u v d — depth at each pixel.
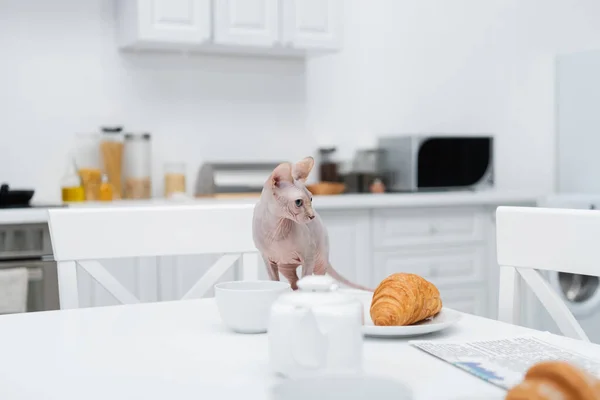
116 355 0.89
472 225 3.37
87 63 3.22
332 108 3.65
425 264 3.27
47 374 0.81
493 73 3.99
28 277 2.62
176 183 3.24
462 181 3.53
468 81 3.93
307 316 0.71
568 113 3.97
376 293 1.01
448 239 3.31
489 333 0.99
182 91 3.37
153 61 3.32
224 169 3.28
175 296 2.84
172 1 3.00
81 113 3.21
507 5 4.01
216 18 3.06
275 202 0.94
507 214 1.34
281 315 0.74
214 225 1.54
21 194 2.81
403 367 0.82
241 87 3.48
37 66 3.15
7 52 3.11
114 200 3.09
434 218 3.28
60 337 0.99
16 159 3.13
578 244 1.23
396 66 3.77
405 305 0.97
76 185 3.04
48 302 2.66
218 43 3.08
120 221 1.47
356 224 3.12
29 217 2.62
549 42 4.11
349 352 0.73
